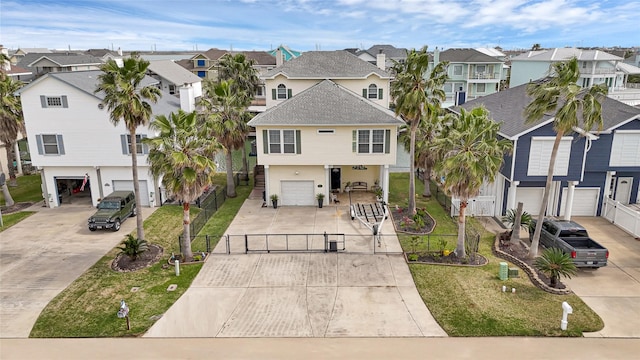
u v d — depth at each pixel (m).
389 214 29.81
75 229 27.78
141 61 22.27
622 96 48.69
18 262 23.00
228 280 20.72
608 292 18.98
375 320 17.22
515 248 23.55
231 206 32.19
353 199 33.22
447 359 14.70
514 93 35.84
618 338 15.79
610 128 26.17
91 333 16.66
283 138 30.05
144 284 20.48
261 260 22.81
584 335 15.98
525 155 26.19
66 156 30.81
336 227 27.42
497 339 15.84
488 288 19.48
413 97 25.72
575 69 19.06
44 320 17.58
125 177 31.77
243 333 16.50
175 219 29.38
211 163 21.80
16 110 35.12
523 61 65.88
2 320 17.59
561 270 18.84
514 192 27.05
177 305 18.58
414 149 30.00
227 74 46.31
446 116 30.75
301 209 31.22
